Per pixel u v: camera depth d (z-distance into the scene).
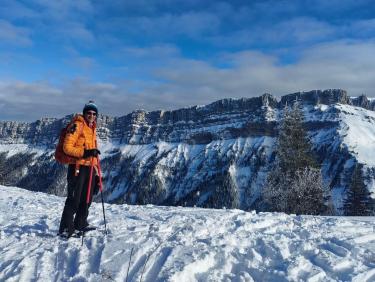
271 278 4.54
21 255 5.53
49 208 10.30
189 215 8.42
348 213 46.50
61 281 4.70
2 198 13.10
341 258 5.02
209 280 4.46
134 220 7.78
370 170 159.75
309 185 33.44
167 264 4.82
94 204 11.36
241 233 6.66
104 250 5.38
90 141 6.59
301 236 6.49
